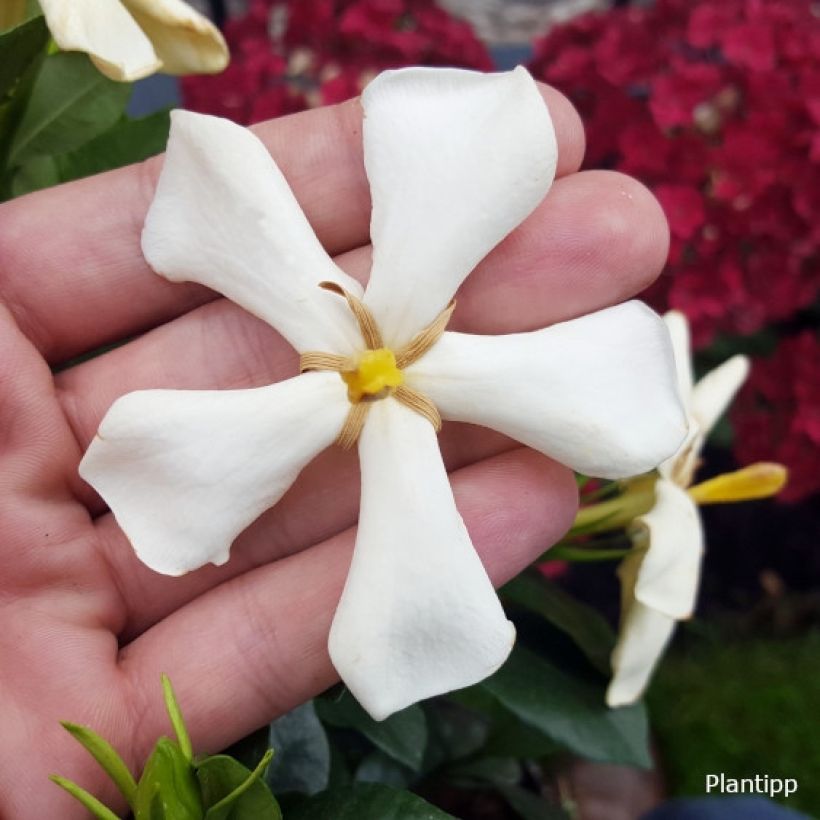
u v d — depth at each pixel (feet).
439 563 0.45
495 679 0.59
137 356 0.55
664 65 0.87
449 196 0.48
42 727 0.50
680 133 0.87
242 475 0.46
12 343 0.51
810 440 0.98
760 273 0.89
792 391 0.99
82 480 0.54
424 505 0.46
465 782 0.74
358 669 0.44
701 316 0.92
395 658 0.45
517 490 0.52
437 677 0.45
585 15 0.94
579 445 0.48
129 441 0.44
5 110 0.54
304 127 0.54
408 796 0.47
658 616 0.57
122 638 0.56
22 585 0.52
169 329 0.55
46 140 0.59
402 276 0.48
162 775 0.38
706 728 1.07
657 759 1.02
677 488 0.57
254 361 0.55
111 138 0.64
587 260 0.53
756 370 1.02
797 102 0.83
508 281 0.53
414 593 0.45
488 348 0.48
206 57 0.57
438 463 0.47
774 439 1.01
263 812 0.40
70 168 0.65
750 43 0.84
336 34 0.87
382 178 0.49
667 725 1.08
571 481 0.53
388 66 0.88
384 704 0.45
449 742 0.71
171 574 0.45
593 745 0.58
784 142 0.83
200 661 0.51
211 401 0.46
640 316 0.49
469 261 0.49
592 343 0.49
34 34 0.48
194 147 0.47
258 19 0.90
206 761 0.39
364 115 0.49
